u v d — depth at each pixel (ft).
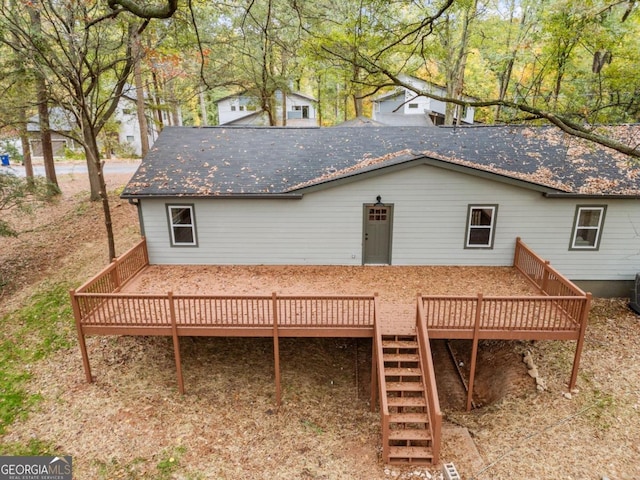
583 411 28.94
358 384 35.65
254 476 25.36
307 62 55.83
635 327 37.99
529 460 25.44
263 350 39.09
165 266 43.27
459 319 30.30
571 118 43.50
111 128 85.40
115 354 36.86
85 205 67.77
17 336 39.37
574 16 41.93
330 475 25.29
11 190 48.62
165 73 63.52
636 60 54.34
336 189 40.32
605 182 39.52
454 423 30.17
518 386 32.17
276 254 42.96
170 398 32.12
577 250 41.37
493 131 47.01
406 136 46.85
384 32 38.81
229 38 63.62
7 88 48.44
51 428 28.86
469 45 73.26
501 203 40.01
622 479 23.67
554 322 30.12
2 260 52.65
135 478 25.08
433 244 41.86
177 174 42.37
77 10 38.70
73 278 48.01
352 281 39.42
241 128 49.55
